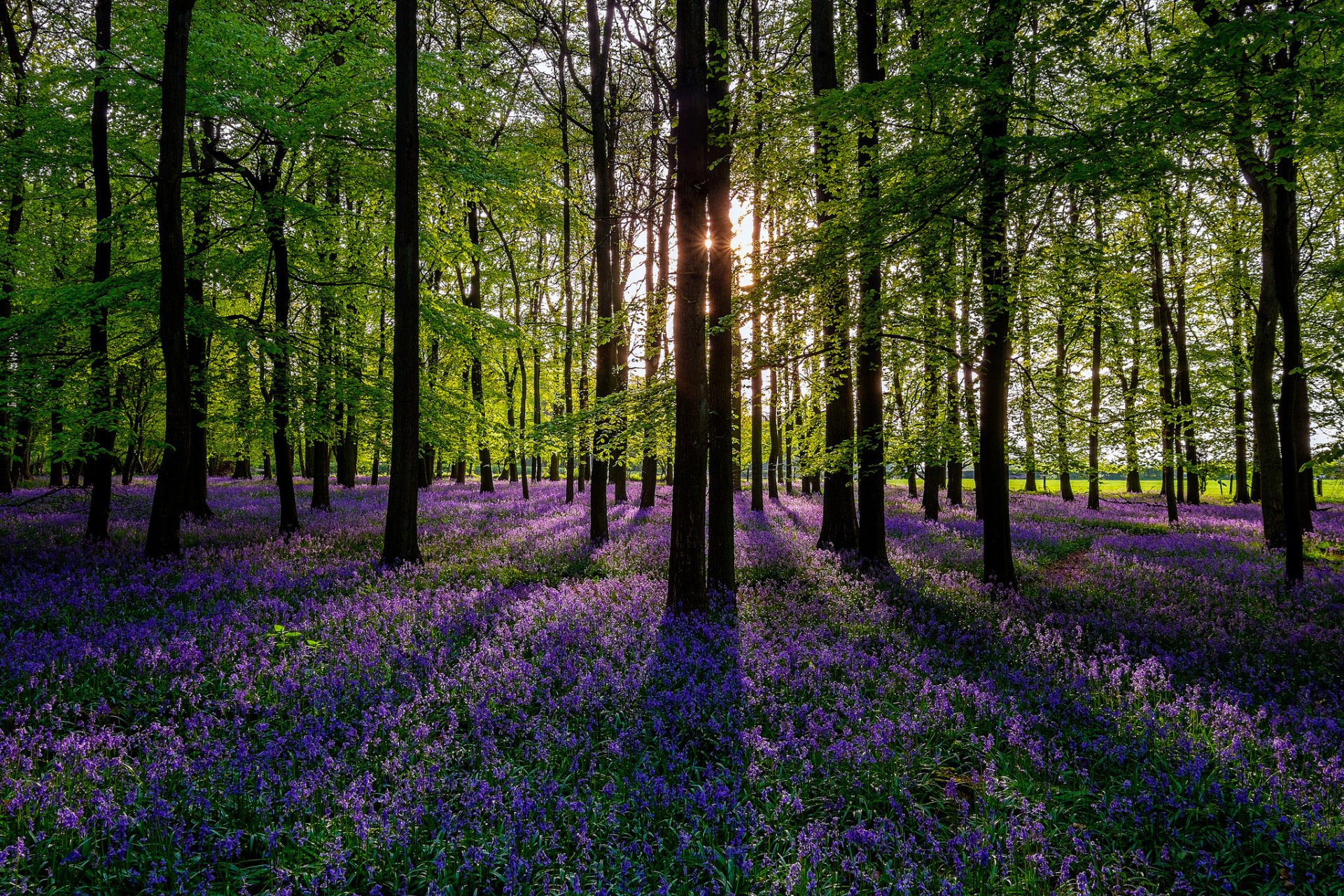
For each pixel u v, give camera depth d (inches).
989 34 328.5
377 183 635.5
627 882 132.2
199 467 730.8
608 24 661.9
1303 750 193.6
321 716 205.0
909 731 197.6
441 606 339.0
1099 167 290.7
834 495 561.0
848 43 640.4
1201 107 282.8
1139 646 294.4
